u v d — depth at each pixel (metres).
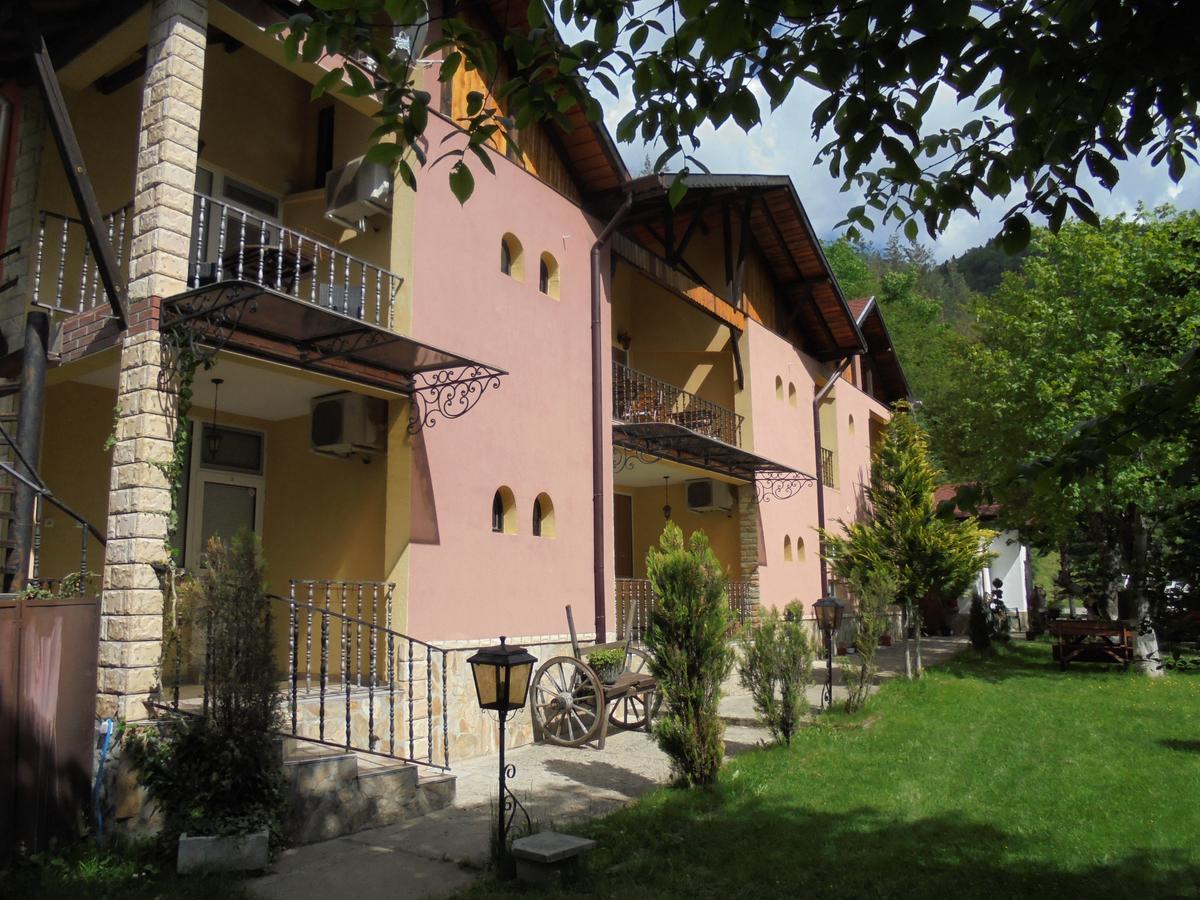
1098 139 3.83
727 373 16.75
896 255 75.88
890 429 15.95
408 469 8.77
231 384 8.46
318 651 9.11
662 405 14.63
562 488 11.10
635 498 17.52
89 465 8.48
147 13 7.24
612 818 6.63
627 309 17.03
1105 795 7.41
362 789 6.59
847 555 15.45
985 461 18.06
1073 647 16.33
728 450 14.23
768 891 5.19
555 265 11.63
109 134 8.55
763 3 3.35
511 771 5.91
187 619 6.23
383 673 8.51
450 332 9.41
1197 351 3.47
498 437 10.02
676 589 7.67
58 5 7.29
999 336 18.72
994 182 4.17
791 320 19.03
